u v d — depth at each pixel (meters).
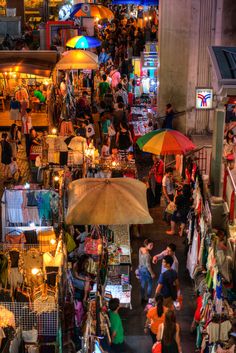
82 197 9.46
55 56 20.39
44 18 39.22
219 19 18.20
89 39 23.92
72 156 14.53
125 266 12.53
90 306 9.40
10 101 20.64
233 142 16.28
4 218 12.10
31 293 9.94
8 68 19.58
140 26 37.66
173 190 15.74
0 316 8.90
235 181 14.23
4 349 7.88
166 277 11.21
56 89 20.78
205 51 18.53
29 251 10.61
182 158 17.19
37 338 9.02
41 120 21.62
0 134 19.83
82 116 20.77
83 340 8.51
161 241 14.92
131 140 18.34
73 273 11.27
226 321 9.86
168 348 9.53
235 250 12.16
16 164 16.95
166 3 19.00
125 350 10.84
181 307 12.22
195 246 12.97
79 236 12.66
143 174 18.55
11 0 37.59
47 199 12.01
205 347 10.20
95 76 26.11
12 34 29.14
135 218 9.18
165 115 19.56
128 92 25.69
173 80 19.45
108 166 15.39
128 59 28.25
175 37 19.14
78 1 36.31
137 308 12.23
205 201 13.66
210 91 16.58
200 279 12.12
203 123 19.06
